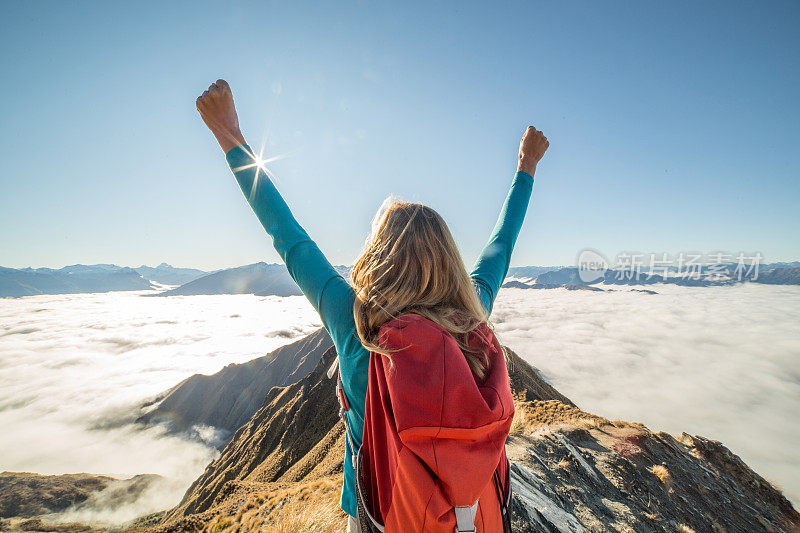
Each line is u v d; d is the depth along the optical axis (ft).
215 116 5.41
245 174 5.23
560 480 32.81
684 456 59.98
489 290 4.70
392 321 3.36
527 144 6.61
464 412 2.77
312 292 4.37
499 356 3.66
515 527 20.76
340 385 4.52
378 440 3.42
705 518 40.29
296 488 32.30
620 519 29.81
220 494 80.48
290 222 4.99
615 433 56.18
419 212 4.02
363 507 3.64
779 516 58.49
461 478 2.68
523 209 6.18
